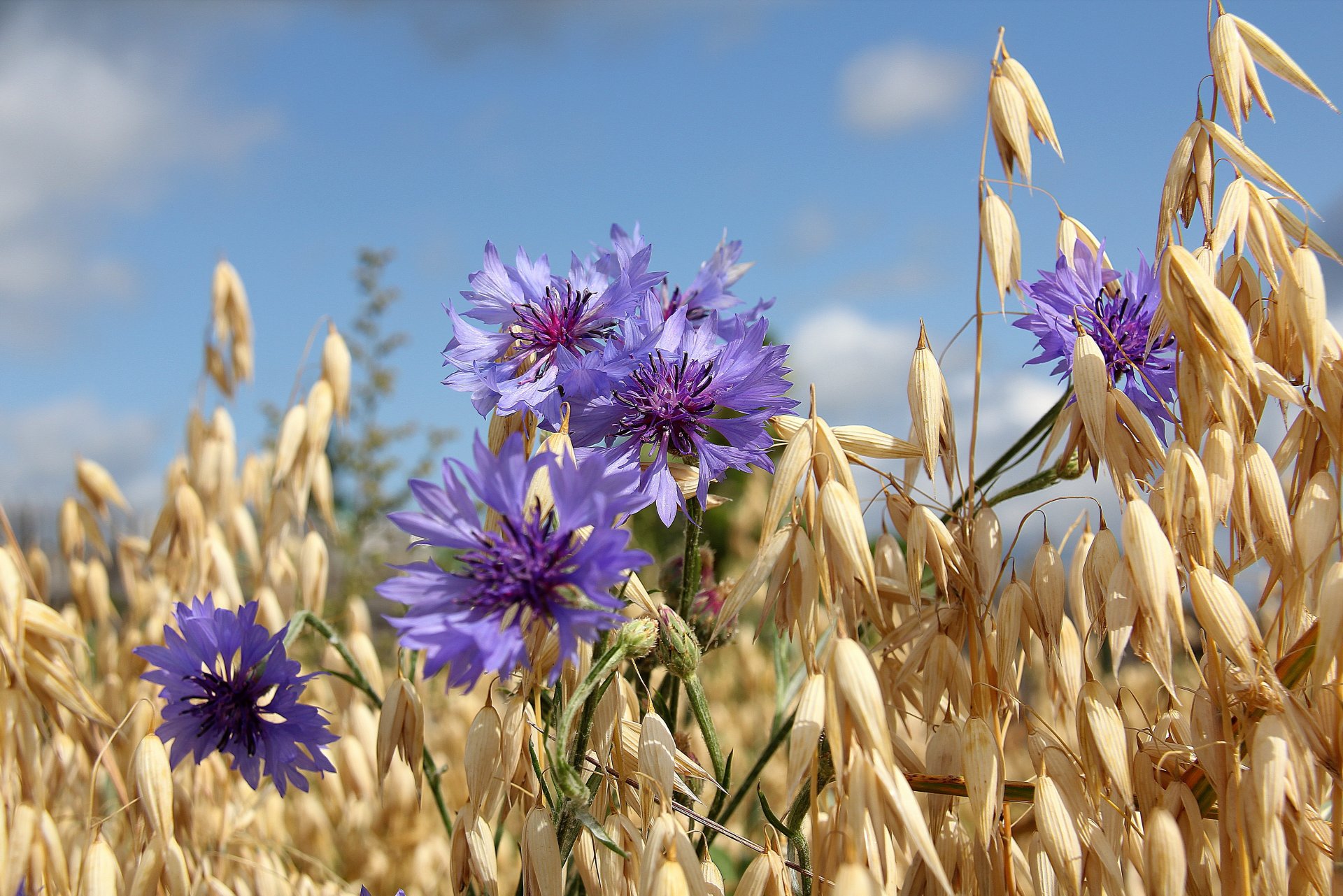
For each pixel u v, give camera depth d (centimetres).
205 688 41
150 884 41
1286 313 39
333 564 149
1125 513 38
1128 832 38
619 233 44
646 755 38
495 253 42
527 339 42
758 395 41
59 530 57
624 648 37
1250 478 38
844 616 37
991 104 40
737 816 60
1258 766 36
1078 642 40
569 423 40
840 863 36
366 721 51
